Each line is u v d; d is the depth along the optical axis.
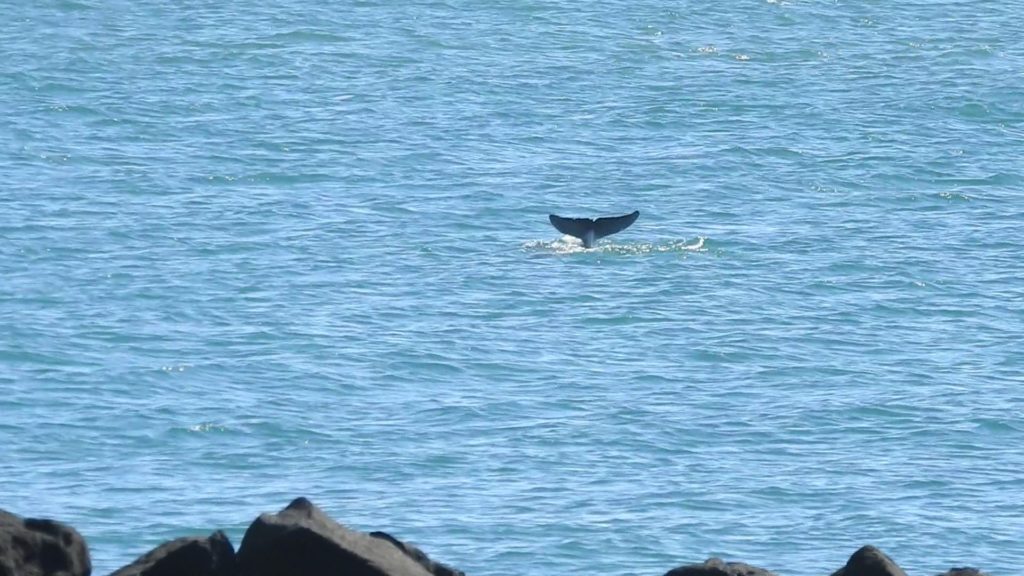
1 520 67.50
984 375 134.00
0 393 123.69
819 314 149.00
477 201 186.00
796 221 181.12
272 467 111.62
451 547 97.69
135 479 108.56
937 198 192.88
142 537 98.44
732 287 156.38
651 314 147.62
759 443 117.75
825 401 126.81
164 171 194.75
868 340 142.25
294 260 161.50
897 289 156.75
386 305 148.62
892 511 105.88
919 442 118.81
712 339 141.12
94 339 137.00
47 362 130.88
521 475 110.50
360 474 110.31
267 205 181.88
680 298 152.50
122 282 152.62
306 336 139.25
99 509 102.81
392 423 120.31
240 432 117.88
